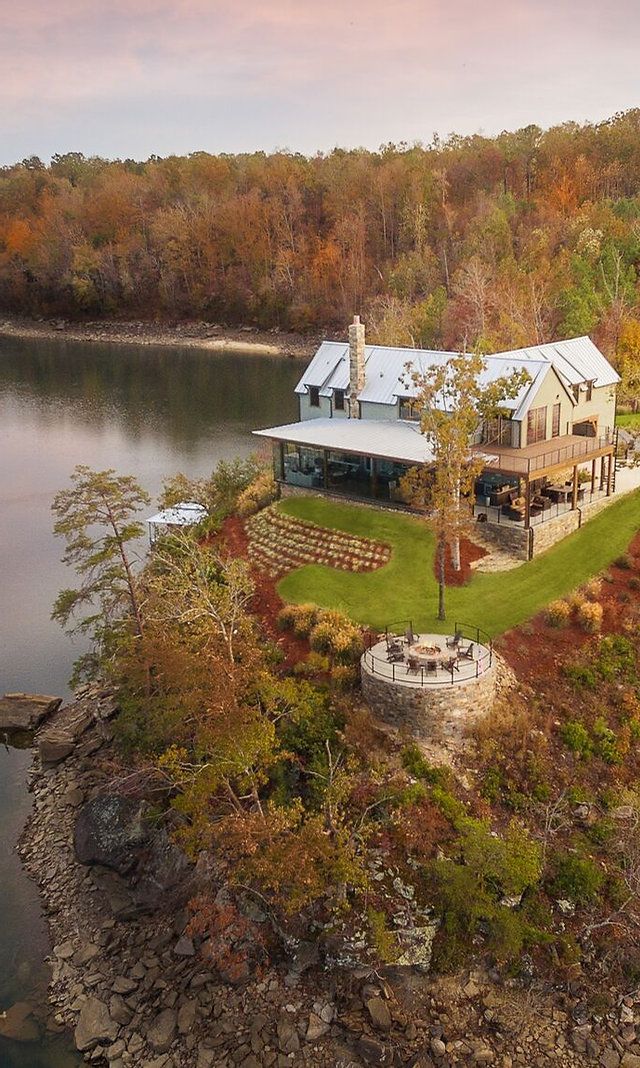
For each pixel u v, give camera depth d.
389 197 150.88
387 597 42.16
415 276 123.94
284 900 28.64
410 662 34.69
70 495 38.88
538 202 127.06
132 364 137.38
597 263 102.44
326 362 60.16
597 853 31.44
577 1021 27.05
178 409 105.88
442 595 39.50
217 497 58.56
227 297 159.00
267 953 29.08
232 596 36.81
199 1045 26.80
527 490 44.50
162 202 179.50
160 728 34.06
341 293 146.25
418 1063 25.84
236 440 90.06
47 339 165.88
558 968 28.19
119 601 41.41
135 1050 26.83
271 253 156.38
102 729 41.69
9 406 110.69
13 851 34.97
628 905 30.05
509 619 40.12
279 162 181.00
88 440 93.50
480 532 46.34
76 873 33.53
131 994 28.56
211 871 31.38
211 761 29.45
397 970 28.06
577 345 58.12
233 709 28.27
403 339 94.81
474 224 120.75
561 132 151.62
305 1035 26.81
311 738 33.88
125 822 34.28
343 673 36.59
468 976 28.05
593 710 36.41
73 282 167.62
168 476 77.50
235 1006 27.83
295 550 47.84
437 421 37.91
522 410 48.38
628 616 40.81
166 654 32.94
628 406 69.75
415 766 32.84
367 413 56.41
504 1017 27.11
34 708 43.47
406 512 49.31
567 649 38.91
